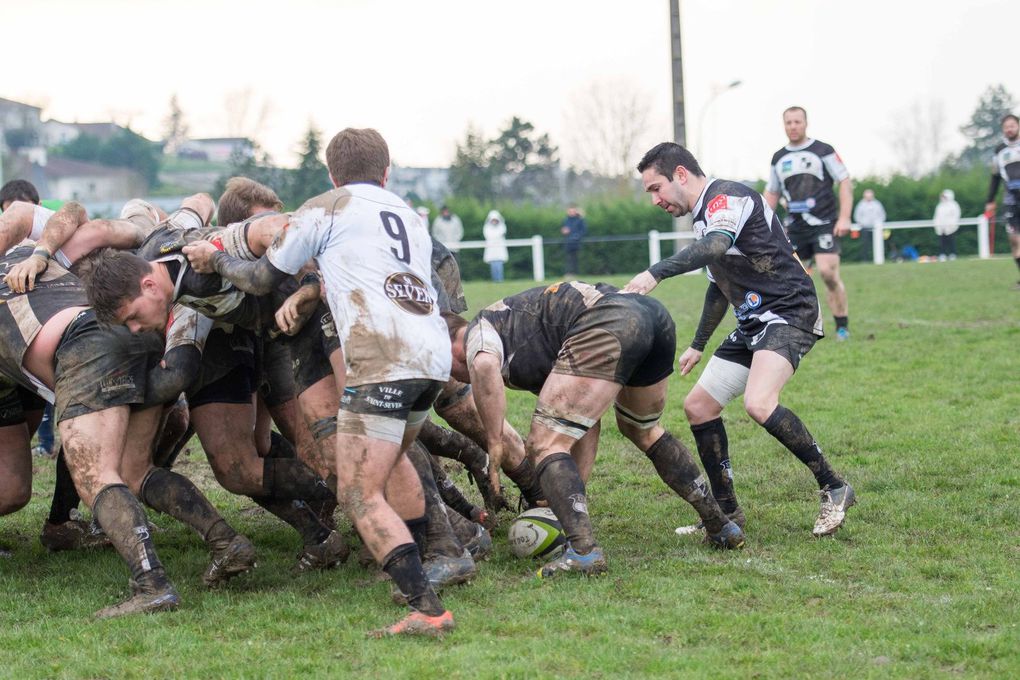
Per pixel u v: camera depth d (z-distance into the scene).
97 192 151.38
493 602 14.97
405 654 13.05
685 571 16.20
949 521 18.28
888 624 13.66
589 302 15.90
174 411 20.03
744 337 18.23
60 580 17.16
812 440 17.53
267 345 17.91
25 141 139.62
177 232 15.87
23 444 17.72
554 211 107.56
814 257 37.91
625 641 13.27
